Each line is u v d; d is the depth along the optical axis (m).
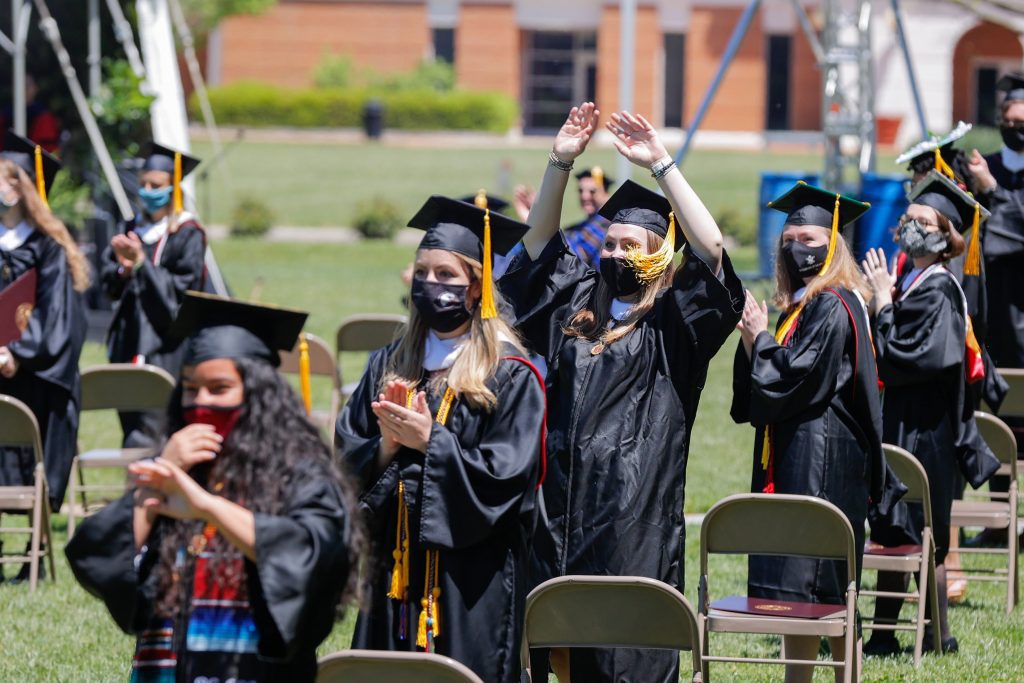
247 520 5.07
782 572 8.47
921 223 10.24
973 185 12.95
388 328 15.62
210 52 72.75
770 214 28.17
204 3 55.50
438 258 6.86
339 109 69.44
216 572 5.35
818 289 8.68
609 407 7.76
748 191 51.59
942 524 10.16
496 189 50.34
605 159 58.16
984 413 11.86
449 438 6.54
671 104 72.38
